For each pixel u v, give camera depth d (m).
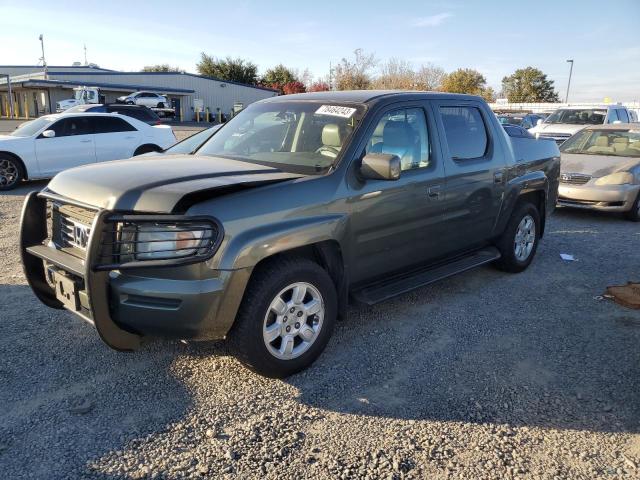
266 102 5.13
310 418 3.30
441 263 5.21
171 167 3.80
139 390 3.54
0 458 2.85
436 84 51.91
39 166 12.02
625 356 4.21
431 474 2.84
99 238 3.13
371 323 4.72
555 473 2.87
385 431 3.20
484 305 5.21
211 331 3.35
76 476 2.75
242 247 3.29
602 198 9.27
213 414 3.31
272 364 3.59
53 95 50.28
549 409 3.46
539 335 4.57
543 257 6.95
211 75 68.75
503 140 5.70
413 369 3.93
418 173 4.57
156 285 3.19
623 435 3.21
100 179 3.52
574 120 17.64
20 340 4.16
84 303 3.38
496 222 5.63
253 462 2.90
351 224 3.98
